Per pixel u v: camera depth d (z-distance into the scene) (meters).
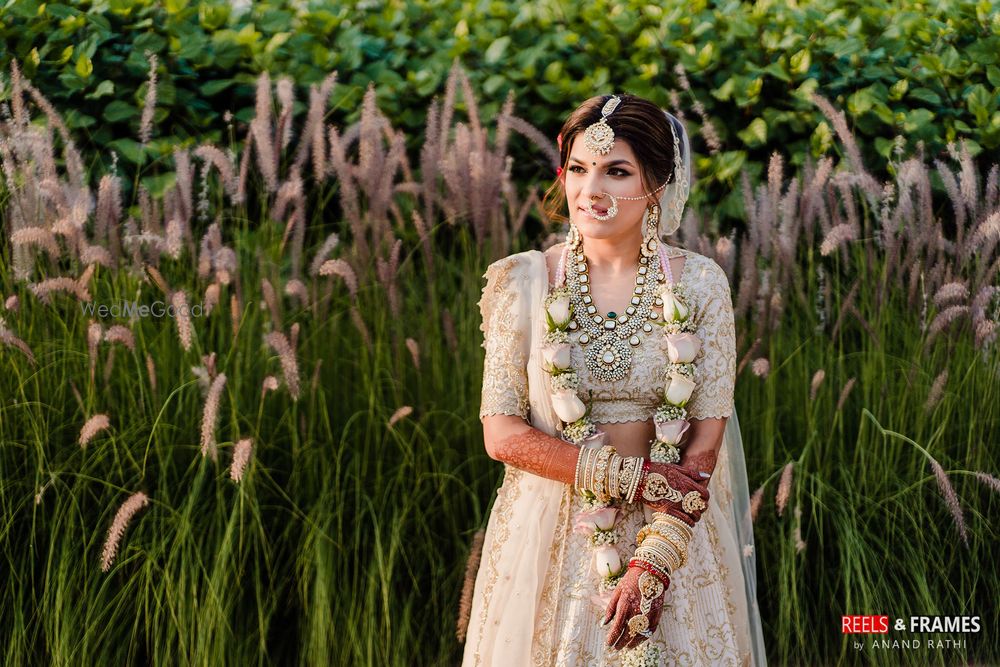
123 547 3.58
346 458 3.82
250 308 3.93
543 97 4.16
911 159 3.84
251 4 4.31
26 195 3.78
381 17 4.32
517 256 2.25
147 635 3.43
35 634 3.49
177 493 3.70
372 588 3.50
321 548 3.54
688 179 2.26
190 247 3.81
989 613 3.81
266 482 3.76
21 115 3.71
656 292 2.15
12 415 3.72
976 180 3.83
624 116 2.11
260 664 3.48
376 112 3.86
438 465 3.82
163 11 4.18
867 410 3.79
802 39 4.22
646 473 2.02
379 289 3.94
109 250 3.74
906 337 3.97
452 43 4.27
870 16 4.32
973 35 4.38
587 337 2.15
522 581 2.14
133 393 3.75
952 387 3.95
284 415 3.74
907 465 3.90
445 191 4.18
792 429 3.94
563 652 2.07
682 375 2.08
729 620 2.18
